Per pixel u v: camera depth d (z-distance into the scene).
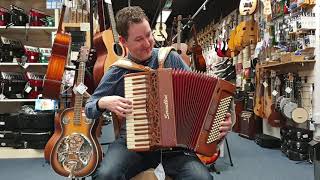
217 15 9.97
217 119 1.98
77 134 3.08
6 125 4.73
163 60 2.20
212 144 1.99
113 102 1.97
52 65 3.82
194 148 1.96
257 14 6.77
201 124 1.96
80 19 5.41
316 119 4.80
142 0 9.64
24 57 4.89
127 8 2.18
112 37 3.20
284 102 5.22
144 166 2.15
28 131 4.68
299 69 5.30
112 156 2.13
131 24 2.11
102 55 3.21
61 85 3.87
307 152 4.68
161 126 1.92
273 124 5.56
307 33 4.96
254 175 3.98
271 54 5.84
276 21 5.86
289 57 4.93
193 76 1.94
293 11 5.22
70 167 3.05
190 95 1.94
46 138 4.68
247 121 6.69
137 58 2.21
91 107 2.07
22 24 4.97
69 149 3.07
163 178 2.03
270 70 5.97
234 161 4.68
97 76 3.16
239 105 7.26
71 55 4.46
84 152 3.07
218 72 8.18
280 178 3.86
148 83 1.92
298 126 5.23
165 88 1.91
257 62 6.54
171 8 10.72
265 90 6.07
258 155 5.09
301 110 4.97
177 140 1.92
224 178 3.86
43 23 5.02
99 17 3.71
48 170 4.09
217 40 9.53
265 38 6.31
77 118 3.12
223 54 8.34
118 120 2.27
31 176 3.85
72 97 3.48
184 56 4.52
